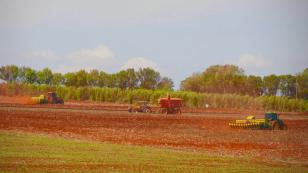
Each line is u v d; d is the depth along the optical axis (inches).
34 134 4832.7
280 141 5300.2
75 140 4515.3
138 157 3644.2
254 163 3651.6
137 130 5861.2
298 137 5777.6
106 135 5147.6
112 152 3828.7
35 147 3887.8
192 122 7352.4
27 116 6820.9
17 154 3526.1
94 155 3639.3
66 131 5324.8
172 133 5684.1
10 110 7716.5
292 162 3860.7
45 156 3496.6
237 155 4097.0
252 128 6653.5
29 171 2982.3
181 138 5201.8
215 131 6171.3
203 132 5979.3
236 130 6432.1
